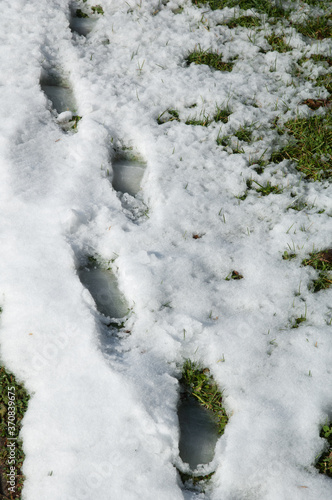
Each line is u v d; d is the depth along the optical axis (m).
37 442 2.68
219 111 3.54
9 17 3.87
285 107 3.60
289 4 4.14
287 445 2.68
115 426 2.68
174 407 2.74
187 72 3.72
